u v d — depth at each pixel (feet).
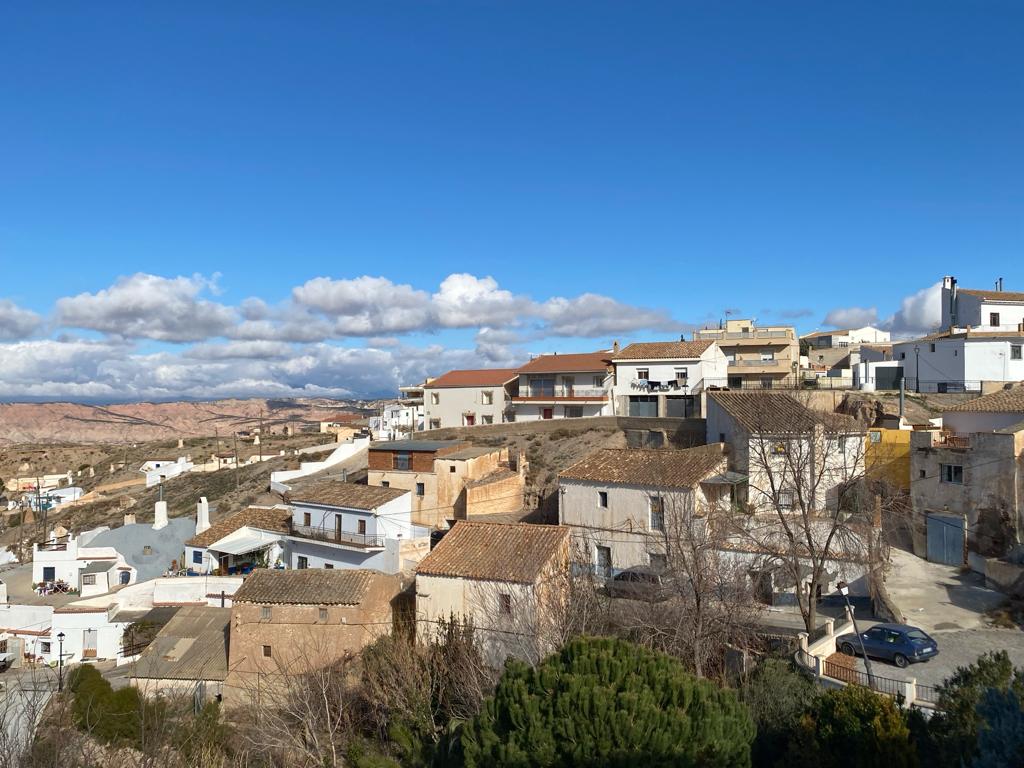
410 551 138.51
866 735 50.37
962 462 121.49
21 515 250.37
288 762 76.33
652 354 219.20
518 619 101.50
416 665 94.89
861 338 308.81
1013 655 85.20
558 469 181.57
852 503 126.93
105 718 82.12
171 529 175.32
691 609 88.07
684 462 131.54
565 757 46.09
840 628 94.94
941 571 116.78
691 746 46.03
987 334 185.16
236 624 113.19
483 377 250.57
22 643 137.08
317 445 314.96
